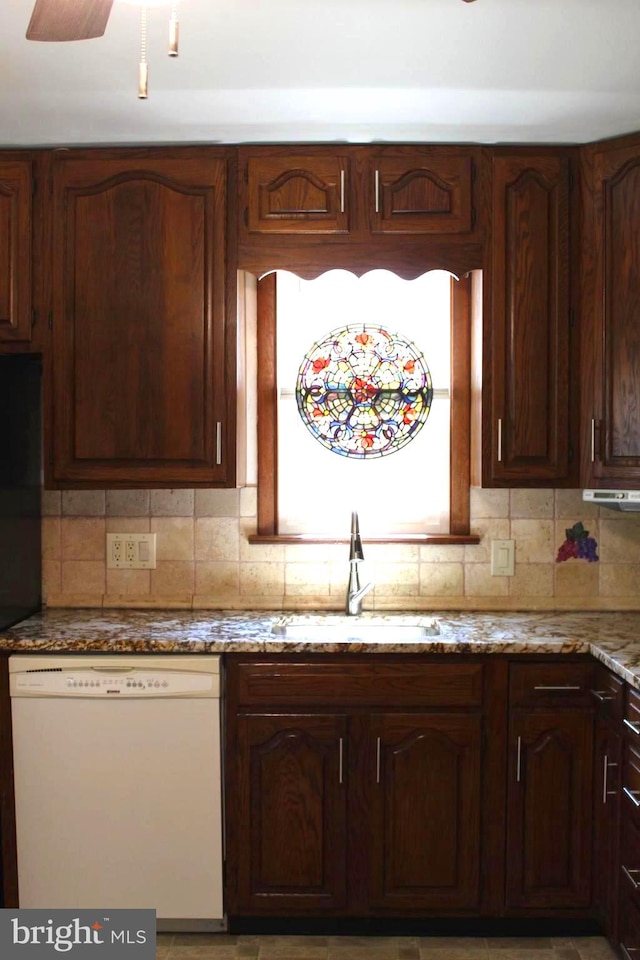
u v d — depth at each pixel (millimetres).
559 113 2447
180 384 2666
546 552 3000
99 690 2451
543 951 2455
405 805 2480
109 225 2660
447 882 2492
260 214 2654
